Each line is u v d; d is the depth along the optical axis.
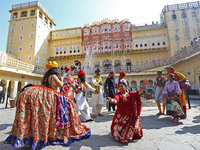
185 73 16.11
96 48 26.73
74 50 27.92
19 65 17.45
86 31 28.22
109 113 4.84
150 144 1.99
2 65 13.66
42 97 1.94
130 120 2.21
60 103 2.08
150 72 19.28
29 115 1.81
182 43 22.97
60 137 2.03
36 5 26.33
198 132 2.47
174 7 24.88
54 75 2.18
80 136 2.23
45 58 27.59
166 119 3.68
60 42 29.00
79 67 27.81
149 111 5.09
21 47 25.33
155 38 25.08
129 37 26.20
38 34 25.88
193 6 24.08
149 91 13.25
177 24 23.89
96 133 2.57
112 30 27.30
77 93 3.45
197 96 11.96
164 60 20.69
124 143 2.06
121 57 25.97
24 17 26.69
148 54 25.09
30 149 1.83
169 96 3.66
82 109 3.45
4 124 3.37
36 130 1.76
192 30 23.16
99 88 4.43
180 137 2.25
